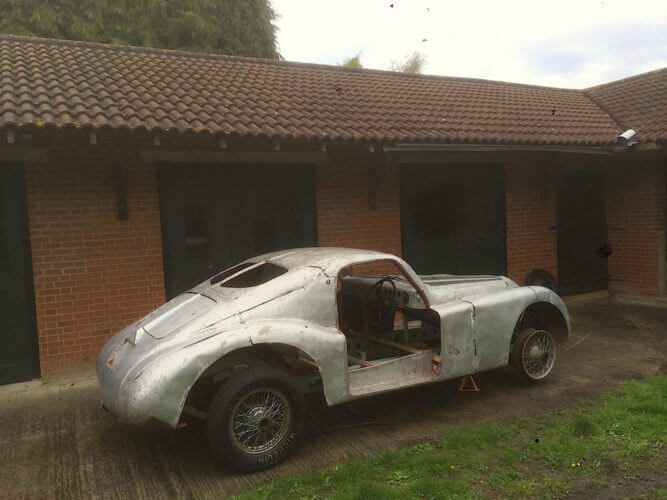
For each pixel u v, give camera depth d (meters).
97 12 16.56
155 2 17.08
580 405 4.62
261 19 20.02
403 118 7.43
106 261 6.09
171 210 6.46
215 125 5.71
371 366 4.31
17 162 5.68
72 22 16.33
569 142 7.74
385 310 4.80
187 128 5.48
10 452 4.14
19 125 4.77
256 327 3.77
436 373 4.55
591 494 3.22
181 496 3.44
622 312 8.44
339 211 7.43
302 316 4.00
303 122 6.46
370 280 5.02
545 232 9.20
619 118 9.44
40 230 5.77
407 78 10.00
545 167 9.02
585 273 9.67
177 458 3.97
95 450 4.15
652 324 7.59
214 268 6.73
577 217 9.55
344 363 4.05
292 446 3.81
